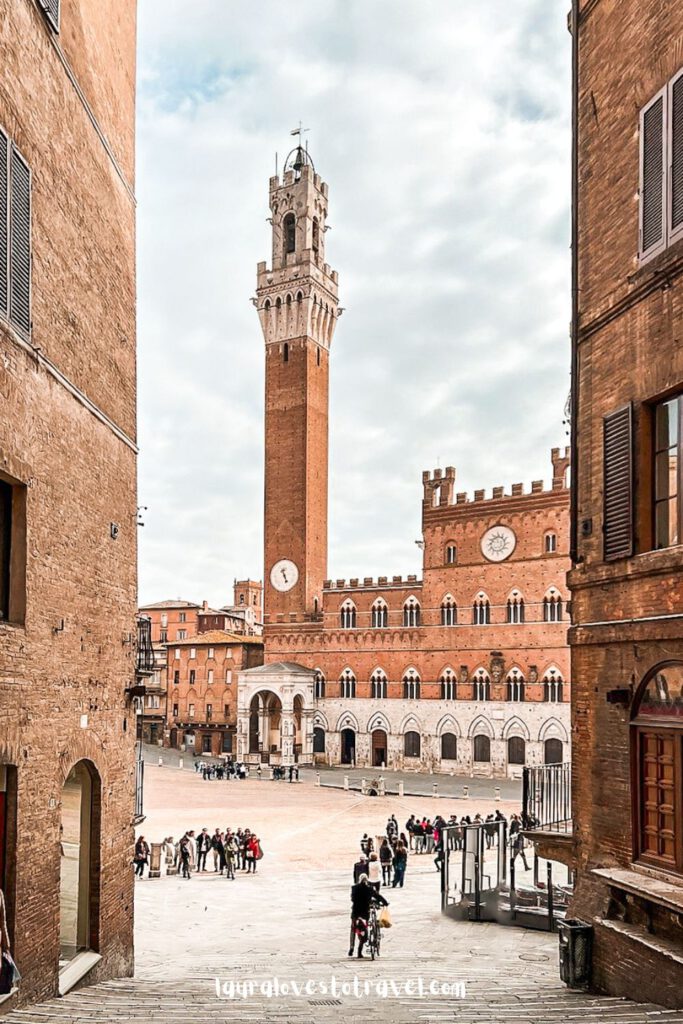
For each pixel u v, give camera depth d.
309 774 89.25
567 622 82.44
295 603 102.94
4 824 13.61
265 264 110.19
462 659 88.88
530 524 85.62
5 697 13.45
